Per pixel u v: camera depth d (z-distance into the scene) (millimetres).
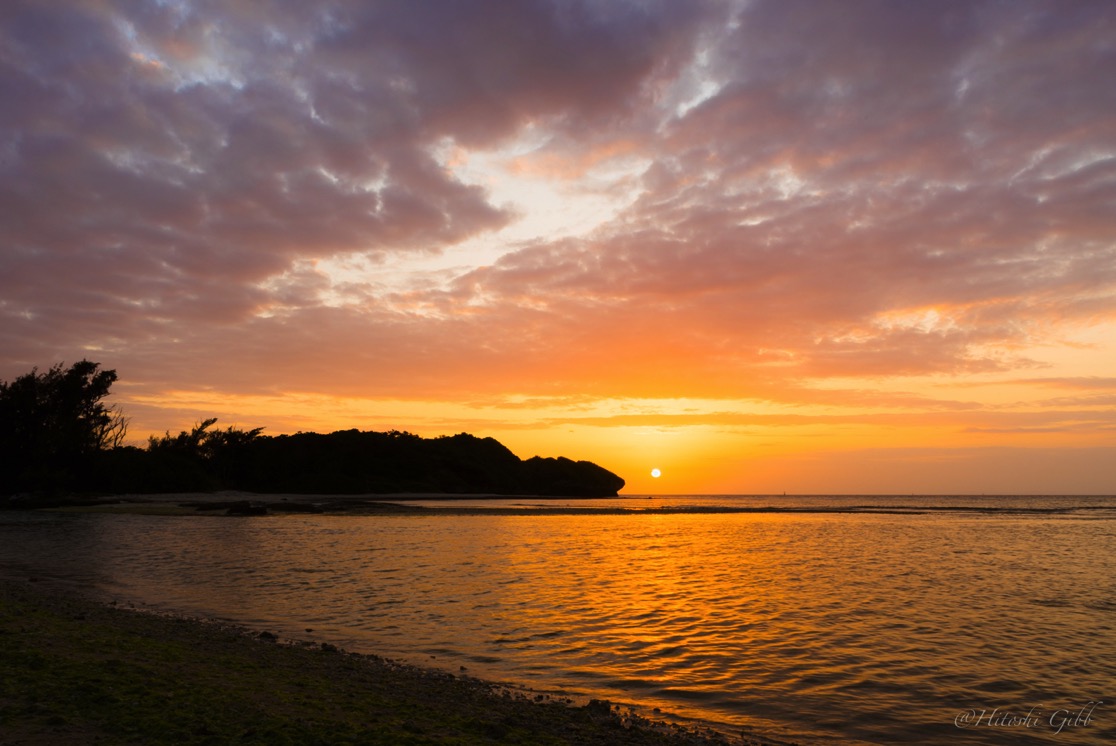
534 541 52281
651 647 18672
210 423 139125
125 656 13438
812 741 12086
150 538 49094
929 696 14688
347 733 9852
